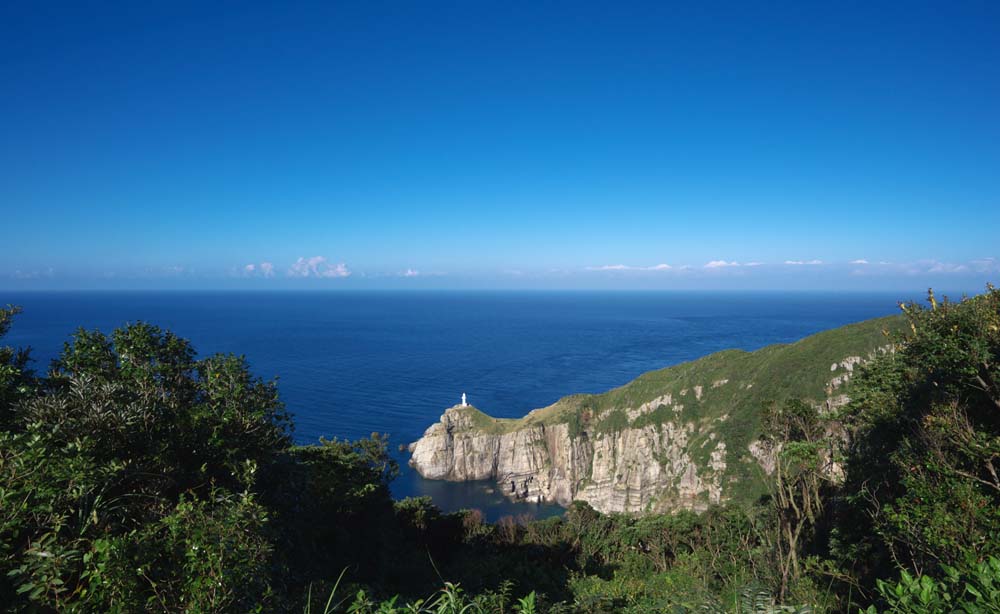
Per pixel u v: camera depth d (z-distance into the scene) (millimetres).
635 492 84688
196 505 7098
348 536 18375
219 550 5703
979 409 11312
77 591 5211
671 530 31750
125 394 9141
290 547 11430
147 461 8344
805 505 19656
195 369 11797
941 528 8766
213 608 5406
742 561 22594
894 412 15109
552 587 21312
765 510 28078
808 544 19078
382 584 16984
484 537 34062
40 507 5590
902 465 11203
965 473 9586
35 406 8125
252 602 6164
